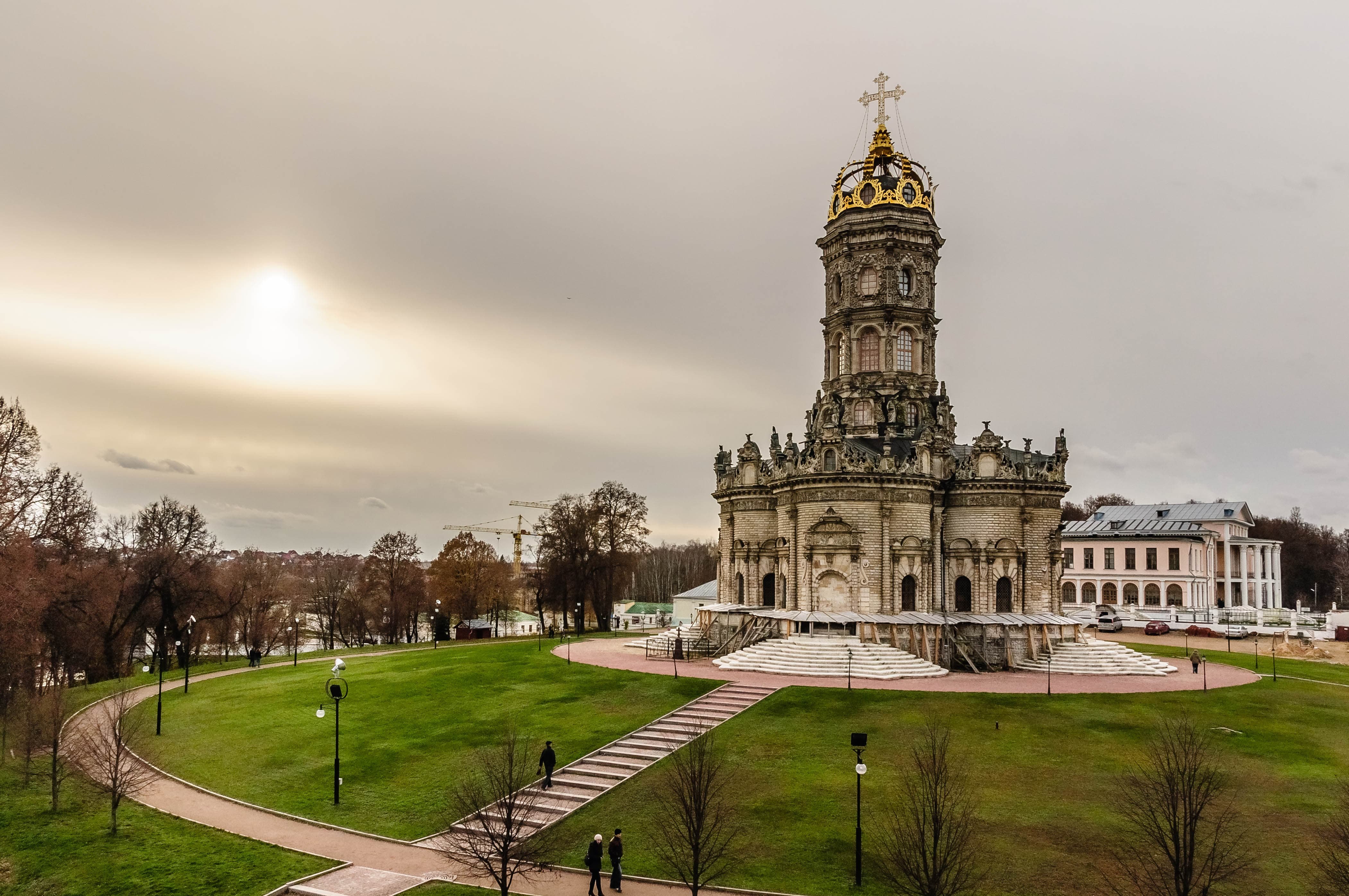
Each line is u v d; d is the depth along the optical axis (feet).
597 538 472.85
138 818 164.35
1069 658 287.07
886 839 144.97
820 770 176.24
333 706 242.37
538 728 210.38
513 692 248.93
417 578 509.35
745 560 334.03
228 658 431.43
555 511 480.64
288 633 495.82
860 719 207.10
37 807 170.81
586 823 156.76
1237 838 138.41
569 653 321.73
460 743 202.08
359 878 137.49
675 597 495.82
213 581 415.85
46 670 320.09
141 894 133.39
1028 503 303.48
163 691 283.18
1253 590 572.51
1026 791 164.25
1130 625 472.44
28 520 306.76
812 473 289.12
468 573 532.32
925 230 330.54
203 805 172.55
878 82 342.85
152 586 363.56
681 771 139.13
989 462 304.30
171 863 143.84
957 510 305.94
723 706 221.25
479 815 134.72
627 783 174.09
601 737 200.34
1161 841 119.75
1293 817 150.82
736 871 136.46
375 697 253.24
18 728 200.75
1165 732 196.85
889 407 323.98
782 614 293.64
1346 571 643.04
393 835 156.15
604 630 478.18
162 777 190.29
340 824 161.48
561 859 143.64
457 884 135.13
